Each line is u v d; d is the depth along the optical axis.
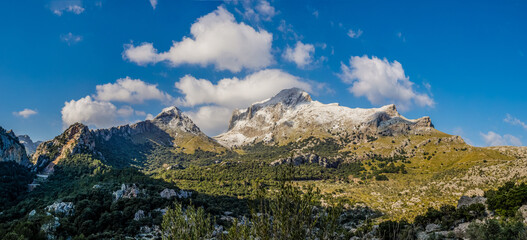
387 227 110.94
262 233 25.39
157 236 126.94
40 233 112.94
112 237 122.56
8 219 151.25
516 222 84.81
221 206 186.50
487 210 123.69
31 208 167.25
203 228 33.88
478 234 85.94
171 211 35.78
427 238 102.50
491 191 140.88
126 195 163.25
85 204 145.50
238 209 181.25
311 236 24.67
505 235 81.12
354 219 175.12
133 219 139.75
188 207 35.56
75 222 130.62
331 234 24.45
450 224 120.12
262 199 26.48
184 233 33.62
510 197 112.38
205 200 188.50
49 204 152.50
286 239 24.56
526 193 108.31
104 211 147.00
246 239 27.00
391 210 194.75
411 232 108.00
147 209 147.38
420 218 132.00
